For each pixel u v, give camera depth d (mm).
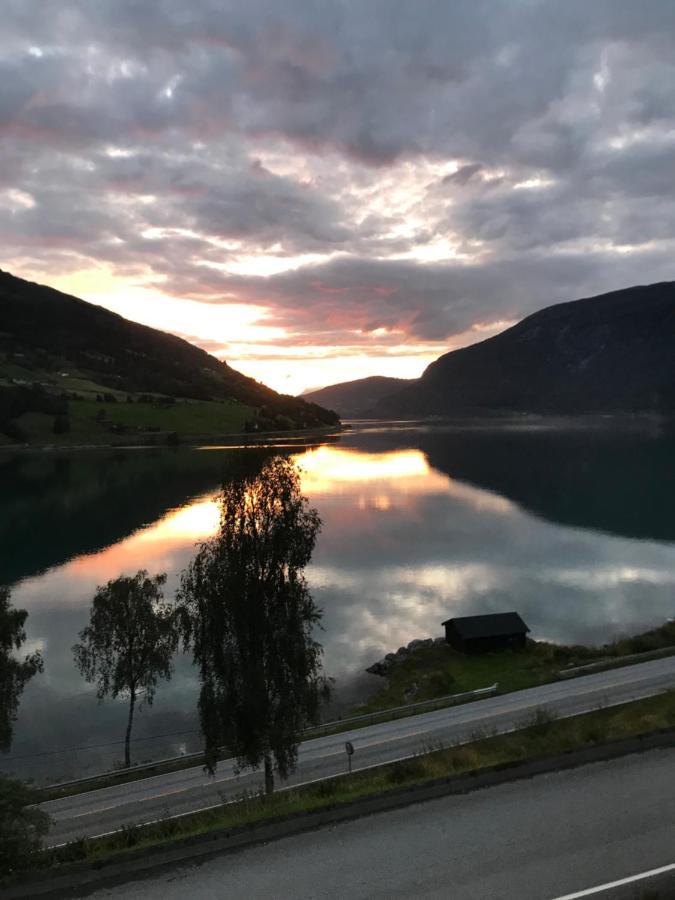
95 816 28516
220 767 33188
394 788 15398
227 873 13117
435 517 127625
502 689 44406
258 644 24078
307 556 24953
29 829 15352
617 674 43562
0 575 91375
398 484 173250
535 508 135500
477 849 13430
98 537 115625
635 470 185625
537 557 94812
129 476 187750
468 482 174375
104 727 44719
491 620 56375
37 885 12945
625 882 12148
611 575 84750
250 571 24188
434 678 47906
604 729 23656
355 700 47625
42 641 64625
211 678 24656
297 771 31297
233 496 24500
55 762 39781
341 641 61344
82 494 159875
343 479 184125
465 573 86375
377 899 12133
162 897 12578
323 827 14438
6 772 38656
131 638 40688
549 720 31469
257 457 25234
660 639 55156
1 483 175250
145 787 31578
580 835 13688
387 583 81812
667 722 22453
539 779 15977
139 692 50281
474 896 12031
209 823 18297
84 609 75438
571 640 60594
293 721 24484
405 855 13352
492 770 16109
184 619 25469
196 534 117188
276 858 13492
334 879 12773
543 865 12781
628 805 14734
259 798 21641
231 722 23891
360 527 118500
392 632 63875
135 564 96125
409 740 34344
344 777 25266
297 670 24438
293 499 24812
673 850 13047
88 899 12648
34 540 113750
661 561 91812
